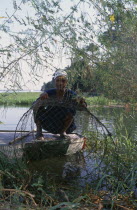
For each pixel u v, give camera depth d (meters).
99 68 3.17
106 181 3.35
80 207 2.51
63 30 3.15
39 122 4.56
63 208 2.26
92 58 3.20
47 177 3.48
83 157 4.59
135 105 3.21
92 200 2.83
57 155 4.56
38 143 4.25
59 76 4.15
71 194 2.99
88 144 5.26
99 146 4.93
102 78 3.21
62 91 4.19
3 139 4.53
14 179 3.15
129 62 3.08
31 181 3.22
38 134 4.54
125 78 3.12
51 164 4.16
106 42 3.09
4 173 3.08
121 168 3.51
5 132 5.29
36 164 4.16
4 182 3.13
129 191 3.06
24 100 14.45
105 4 3.01
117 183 3.20
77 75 3.36
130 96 3.17
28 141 4.30
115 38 3.13
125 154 4.01
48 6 3.13
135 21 2.98
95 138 5.37
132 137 5.00
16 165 3.42
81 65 3.34
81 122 6.80
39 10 3.14
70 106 3.78
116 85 3.18
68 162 4.27
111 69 3.14
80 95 3.40
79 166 4.06
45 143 4.33
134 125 4.77
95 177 3.57
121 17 3.04
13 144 3.83
